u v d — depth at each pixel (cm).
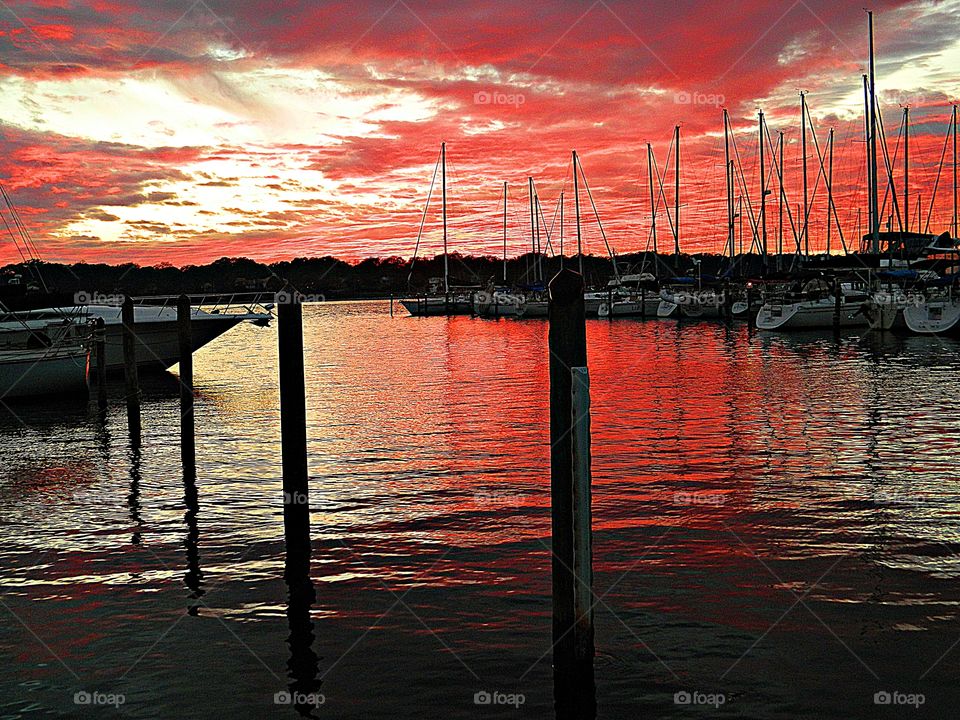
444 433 1712
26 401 2350
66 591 856
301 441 947
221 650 716
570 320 610
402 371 3142
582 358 617
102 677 675
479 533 1010
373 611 787
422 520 1070
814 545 927
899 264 4559
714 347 3809
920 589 799
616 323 6031
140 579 885
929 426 1622
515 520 1061
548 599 802
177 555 960
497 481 1277
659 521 1027
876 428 1616
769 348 3678
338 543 985
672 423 1730
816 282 5038
